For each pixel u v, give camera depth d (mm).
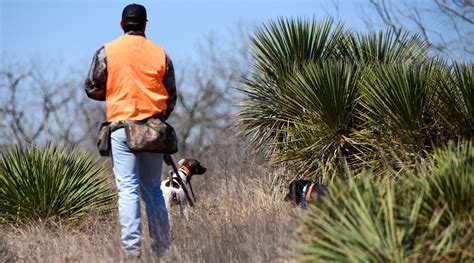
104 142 18031
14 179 24984
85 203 25516
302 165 24797
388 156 22375
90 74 18234
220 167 35062
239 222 21297
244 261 16891
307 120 25094
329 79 24172
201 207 24953
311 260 14281
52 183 25000
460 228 14031
